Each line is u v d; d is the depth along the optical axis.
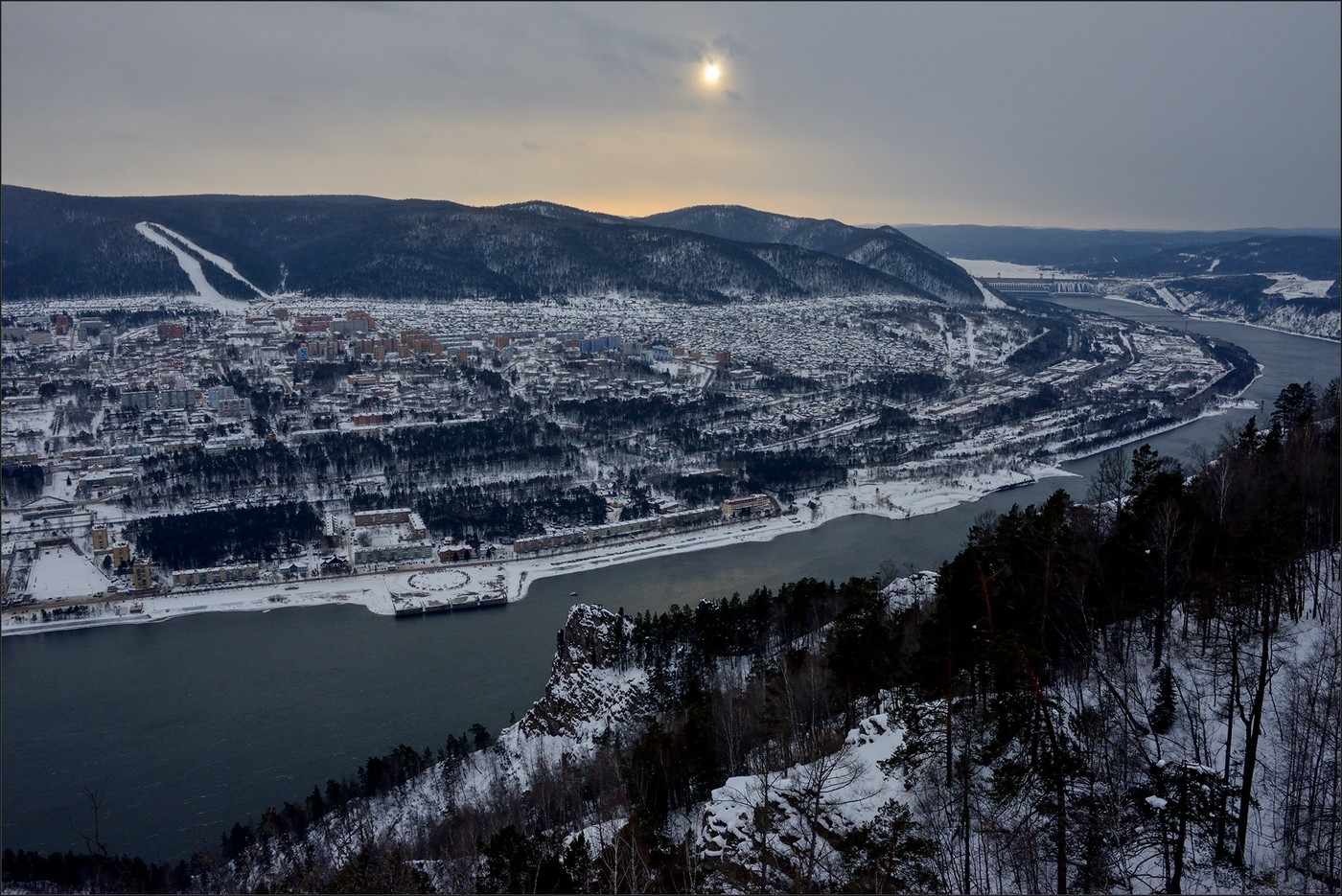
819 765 77.12
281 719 163.25
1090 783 64.62
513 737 138.38
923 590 136.38
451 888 83.44
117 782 143.62
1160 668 91.06
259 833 121.88
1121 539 99.38
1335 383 173.38
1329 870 62.31
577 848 73.75
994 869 66.50
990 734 73.12
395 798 124.88
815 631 142.88
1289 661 82.88
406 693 171.75
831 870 66.50
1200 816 60.81
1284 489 103.81
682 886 70.56
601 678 135.50
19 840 127.75
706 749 96.19
